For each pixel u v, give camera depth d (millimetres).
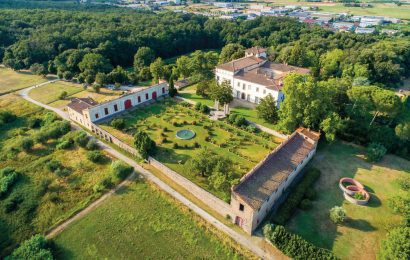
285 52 140750
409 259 40969
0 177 66312
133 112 97188
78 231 54469
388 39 167875
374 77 129750
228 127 87812
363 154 76625
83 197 62188
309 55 136375
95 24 174375
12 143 80750
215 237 52531
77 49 142125
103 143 81812
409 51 145125
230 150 76438
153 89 105812
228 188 57188
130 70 152750
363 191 61719
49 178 67375
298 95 74625
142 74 130000
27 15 173750
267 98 88375
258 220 53594
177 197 61625
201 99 107062
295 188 62188
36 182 66312
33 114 98125
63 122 86188
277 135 83500
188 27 192875
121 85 124812
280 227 50156
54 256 49500
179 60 125750
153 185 64812
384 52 131250
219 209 57281
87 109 86000
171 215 57344
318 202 60125
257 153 75750
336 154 76625
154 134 84000
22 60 138750
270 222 54406
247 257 48750
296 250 47250
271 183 56656
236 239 52031
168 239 52594
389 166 72125
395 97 76812
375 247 50375
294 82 75312
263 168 59500
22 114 97500
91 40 151625
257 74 106500
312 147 70562
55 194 62188
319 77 124938
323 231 53406
